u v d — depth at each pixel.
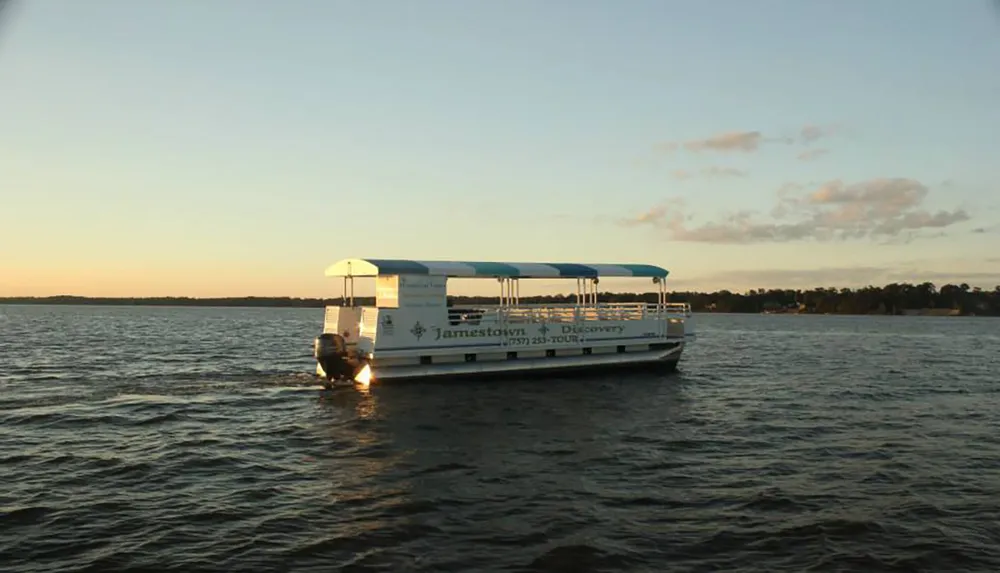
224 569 10.09
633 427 21.09
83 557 10.52
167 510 12.84
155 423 21.53
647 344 34.56
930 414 23.98
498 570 10.06
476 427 20.89
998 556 10.74
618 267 34.34
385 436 19.58
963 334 99.81
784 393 29.27
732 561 10.48
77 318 147.12
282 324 120.06
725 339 80.88
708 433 20.31
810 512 12.81
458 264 30.11
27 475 15.35
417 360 28.95
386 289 29.75
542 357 31.58
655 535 11.54
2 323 109.94
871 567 10.29
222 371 36.53
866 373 38.62
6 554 10.62
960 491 14.27
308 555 10.62
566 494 13.90
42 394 27.55
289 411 23.70
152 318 155.25
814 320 192.12
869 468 16.17
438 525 11.98
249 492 14.05
